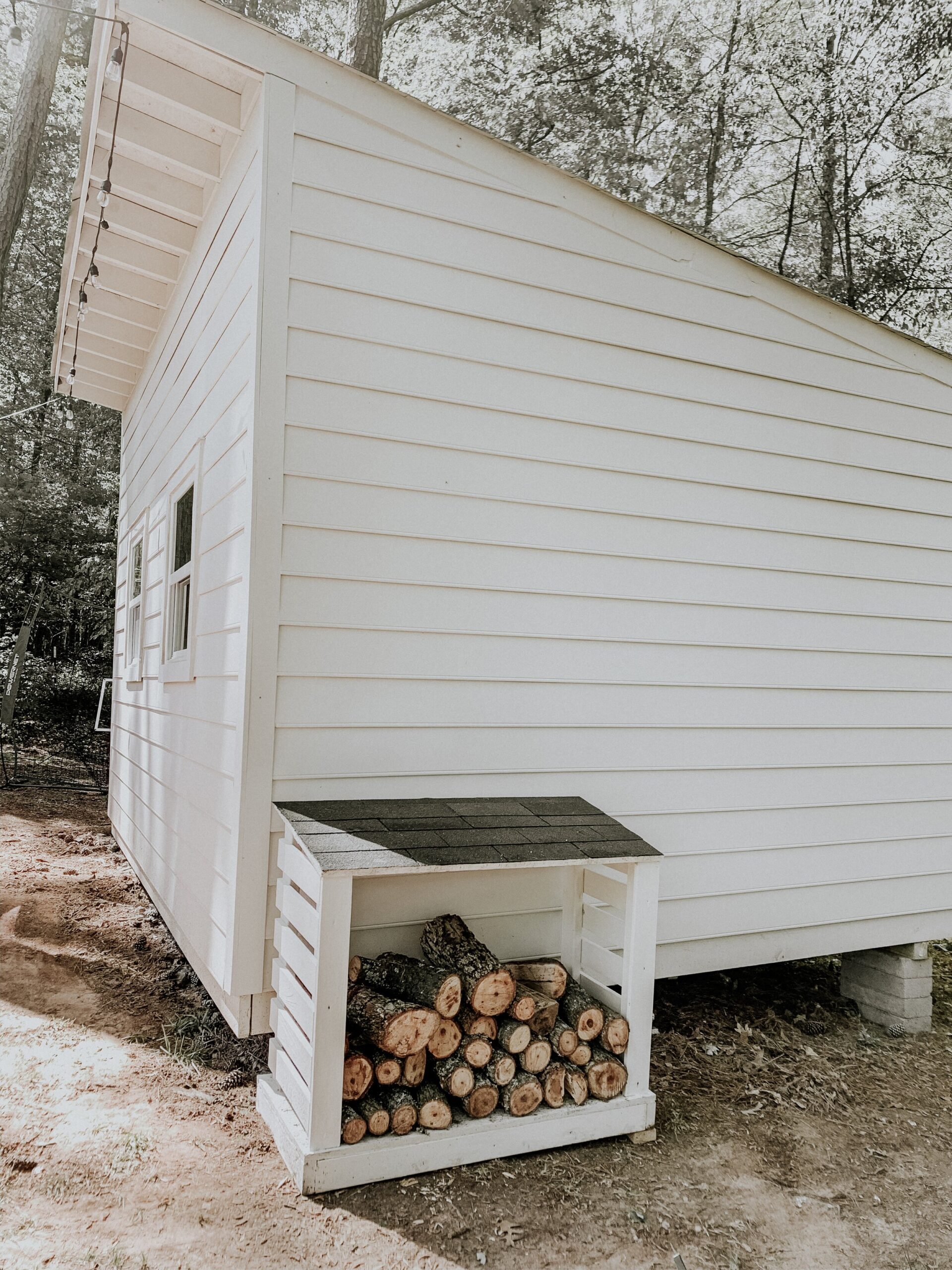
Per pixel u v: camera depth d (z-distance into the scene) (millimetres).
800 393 4453
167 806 5020
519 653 3680
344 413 3309
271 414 3160
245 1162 2850
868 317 4625
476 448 3588
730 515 4234
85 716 13711
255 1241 2461
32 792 10539
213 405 4070
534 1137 2998
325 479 3270
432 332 3496
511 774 3656
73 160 17844
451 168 3543
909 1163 3264
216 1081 3449
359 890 3295
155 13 3008
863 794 4594
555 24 16656
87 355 7152
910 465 4812
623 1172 2998
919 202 17000
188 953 4184
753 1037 4387
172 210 4391
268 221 3160
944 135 16781
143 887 6230
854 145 17109
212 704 3805
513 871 3605
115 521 14781
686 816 4082
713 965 4145
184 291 5059
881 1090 3912
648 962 3252
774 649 4348
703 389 4168
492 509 3625
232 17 3094
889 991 4777
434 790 3486
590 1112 3109
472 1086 2934
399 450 3422
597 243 3891
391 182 3410
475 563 3584
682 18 17016
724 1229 2727
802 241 17594
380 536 3379
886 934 4652
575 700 3809
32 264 17750
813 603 4477
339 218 3303
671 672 4059
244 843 3115
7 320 17516
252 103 3439
